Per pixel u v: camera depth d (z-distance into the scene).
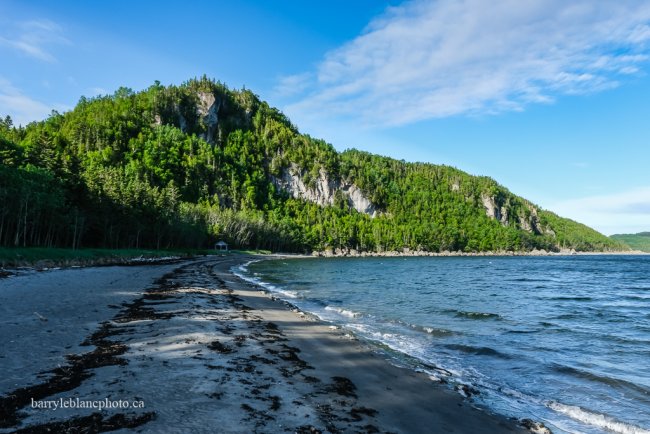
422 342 16.14
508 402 9.71
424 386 10.36
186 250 101.81
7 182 51.91
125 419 6.52
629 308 28.77
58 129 175.12
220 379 8.96
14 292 20.56
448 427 7.84
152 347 11.44
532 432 7.99
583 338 17.95
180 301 21.50
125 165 159.25
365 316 22.44
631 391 10.86
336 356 12.67
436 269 83.75
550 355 14.66
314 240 192.38
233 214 149.25
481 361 13.52
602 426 8.55
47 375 8.47
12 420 6.24
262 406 7.66
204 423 6.61
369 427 7.33
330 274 60.62
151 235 91.75
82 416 6.54
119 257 58.84
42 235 63.91
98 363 9.58
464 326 20.28
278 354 12.02
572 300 33.78
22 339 11.27
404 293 36.00
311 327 17.50
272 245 168.62
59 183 66.31
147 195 92.50
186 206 128.62
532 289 43.44
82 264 46.09
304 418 7.32
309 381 9.70
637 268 95.56
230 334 14.13
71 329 13.09
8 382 7.90
